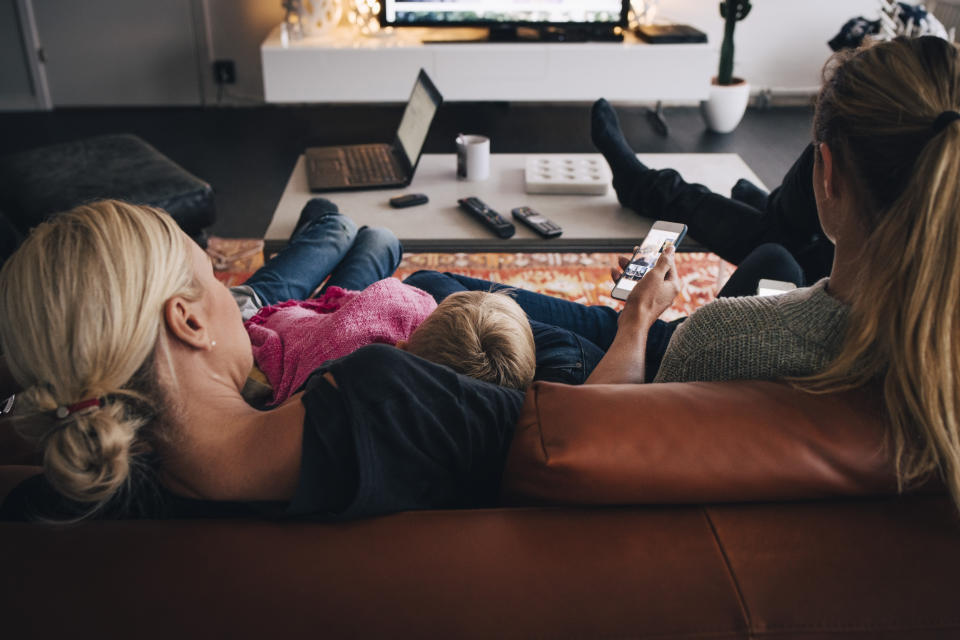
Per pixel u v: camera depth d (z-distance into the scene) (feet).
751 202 6.40
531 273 8.37
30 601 1.97
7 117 13.76
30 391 2.12
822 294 2.56
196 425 2.37
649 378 4.37
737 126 13.46
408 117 7.43
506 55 12.22
